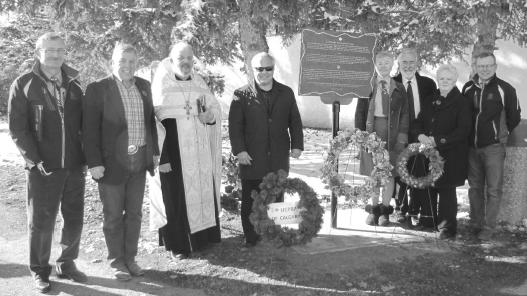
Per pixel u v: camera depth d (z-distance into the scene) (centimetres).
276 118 525
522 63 1253
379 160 542
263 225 479
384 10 852
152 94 499
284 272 474
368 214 650
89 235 582
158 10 819
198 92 512
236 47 997
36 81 411
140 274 473
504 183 611
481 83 556
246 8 743
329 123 1580
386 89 575
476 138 557
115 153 442
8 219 632
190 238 514
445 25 750
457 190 795
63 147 424
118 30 845
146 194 752
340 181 550
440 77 552
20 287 443
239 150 520
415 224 614
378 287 452
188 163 507
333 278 465
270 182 491
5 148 1085
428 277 474
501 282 473
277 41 1645
